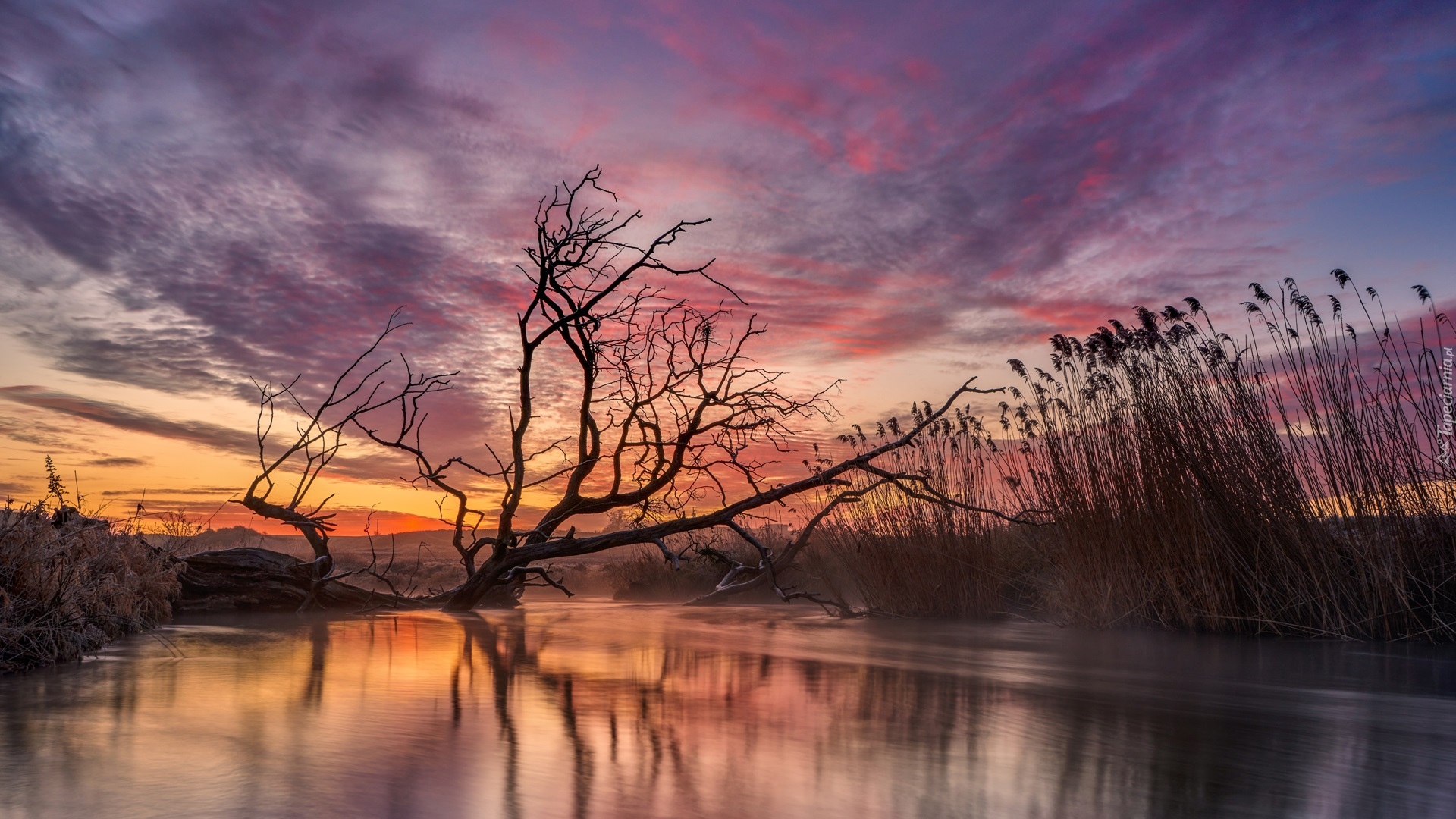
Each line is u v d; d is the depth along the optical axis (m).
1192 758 3.00
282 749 2.85
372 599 11.30
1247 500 8.66
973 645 7.21
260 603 10.45
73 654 5.39
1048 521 10.38
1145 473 9.30
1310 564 8.12
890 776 2.65
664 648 6.48
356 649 6.13
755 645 6.91
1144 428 9.37
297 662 5.34
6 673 4.79
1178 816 2.31
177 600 10.03
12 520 5.83
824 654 6.32
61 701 3.80
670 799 2.35
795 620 10.24
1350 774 2.81
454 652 5.96
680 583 15.69
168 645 6.30
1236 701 4.34
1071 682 4.95
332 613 10.30
